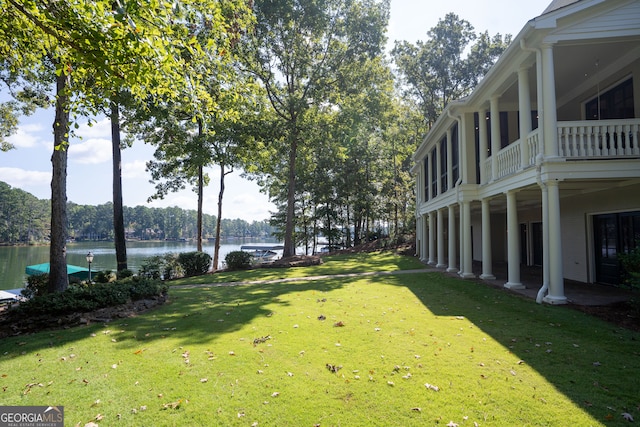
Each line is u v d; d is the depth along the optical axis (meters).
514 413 3.13
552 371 3.99
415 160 20.20
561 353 4.53
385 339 5.21
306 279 12.82
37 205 82.38
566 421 3.00
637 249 6.33
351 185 31.44
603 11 6.98
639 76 8.12
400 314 6.77
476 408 3.23
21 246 72.31
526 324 5.86
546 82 7.09
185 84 5.47
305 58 18.70
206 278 14.20
